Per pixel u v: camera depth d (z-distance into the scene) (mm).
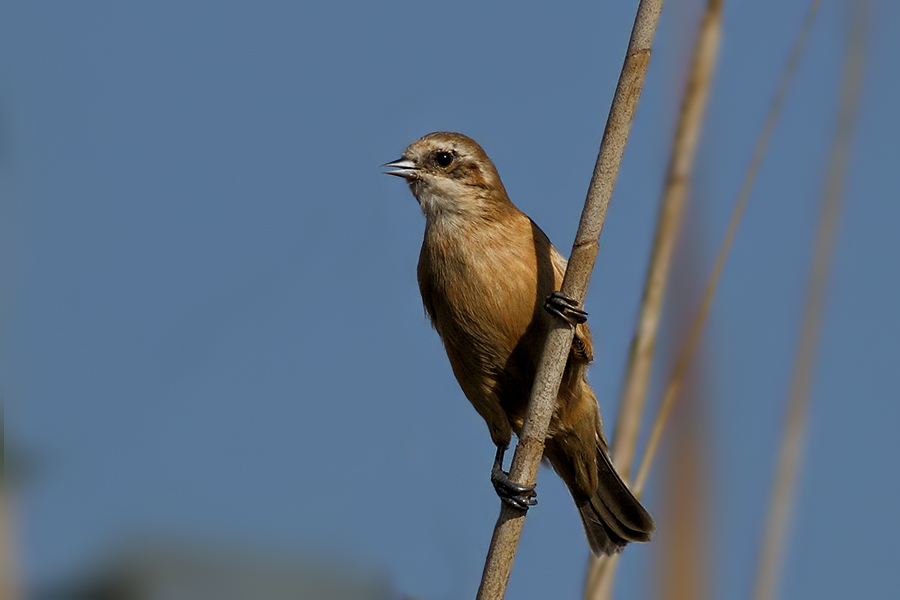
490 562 7074
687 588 6051
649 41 6848
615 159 7020
